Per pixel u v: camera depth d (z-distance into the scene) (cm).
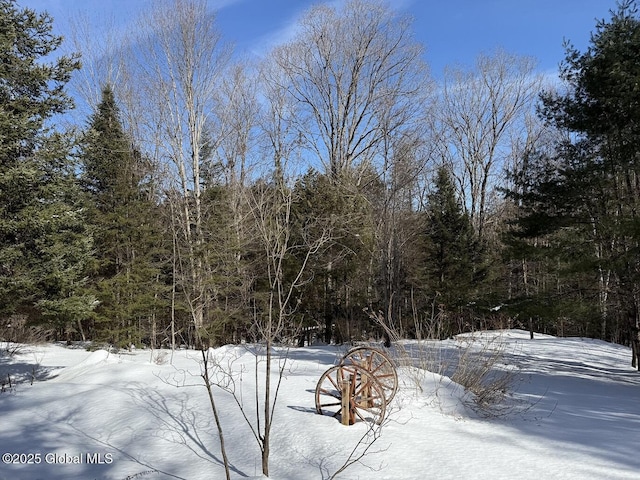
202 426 656
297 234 1844
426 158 2356
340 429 618
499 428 662
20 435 654
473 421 695
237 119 2411
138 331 1670
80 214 1139
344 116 2723
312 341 2561
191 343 1905
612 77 1258
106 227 1659
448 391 807
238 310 1725
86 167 1691
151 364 1161
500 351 1073
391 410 699
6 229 922
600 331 2831
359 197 2139
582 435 630
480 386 834
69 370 1198
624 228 1198
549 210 1510
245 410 708
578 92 1429
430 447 561
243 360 1298
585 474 478
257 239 1809
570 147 1476
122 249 1725
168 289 1697
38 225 943
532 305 1403
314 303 2059
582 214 1437
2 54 986
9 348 1611
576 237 1424
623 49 1295
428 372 915
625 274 1321
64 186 1030
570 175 1391
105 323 1702
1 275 959
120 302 1658
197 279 1623
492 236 3525
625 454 543
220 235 1773
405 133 2330
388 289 1930
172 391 837
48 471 529
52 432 664
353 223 2019
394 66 2600
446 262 2580
